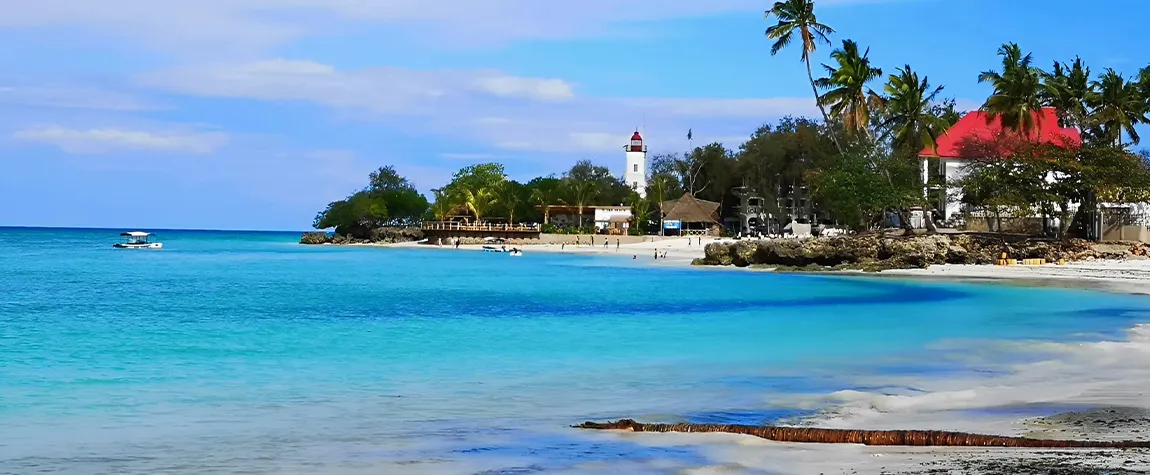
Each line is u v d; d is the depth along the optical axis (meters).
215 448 11.84
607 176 169.62
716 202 138.62
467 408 14.68
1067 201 65.75
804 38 78.69
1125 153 66.12
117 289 48.38
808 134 123.62
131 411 14.46
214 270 71.88
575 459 10.88
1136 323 27.67
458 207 149.00
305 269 73.31
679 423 13.06
